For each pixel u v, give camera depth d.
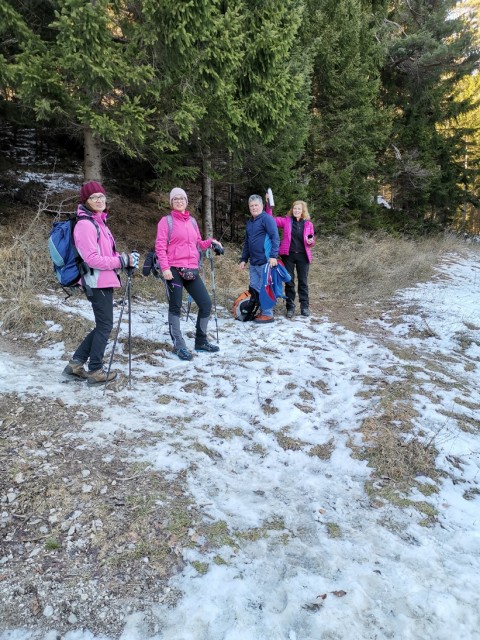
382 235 13.31
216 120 6.61
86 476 2.82
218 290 7.50
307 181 10.91
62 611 1.99
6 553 2.25
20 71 5.14
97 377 4.05
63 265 3.75
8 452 2.97
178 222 4.74
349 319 6.89
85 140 6.80
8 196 7.98
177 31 5.35
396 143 14.52
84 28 4.91
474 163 17.72
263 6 6.73
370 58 11.98
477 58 13.89
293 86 7.18
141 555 2.31
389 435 3.63
